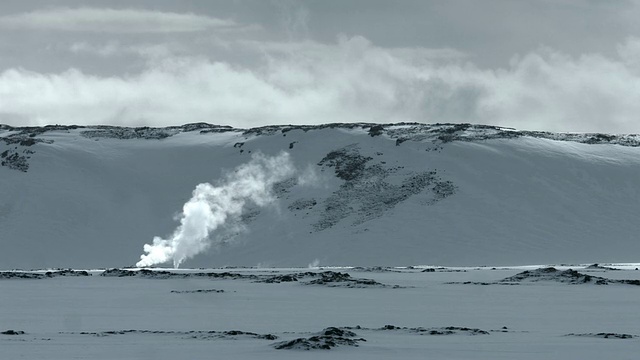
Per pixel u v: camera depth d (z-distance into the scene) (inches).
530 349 4559.5
